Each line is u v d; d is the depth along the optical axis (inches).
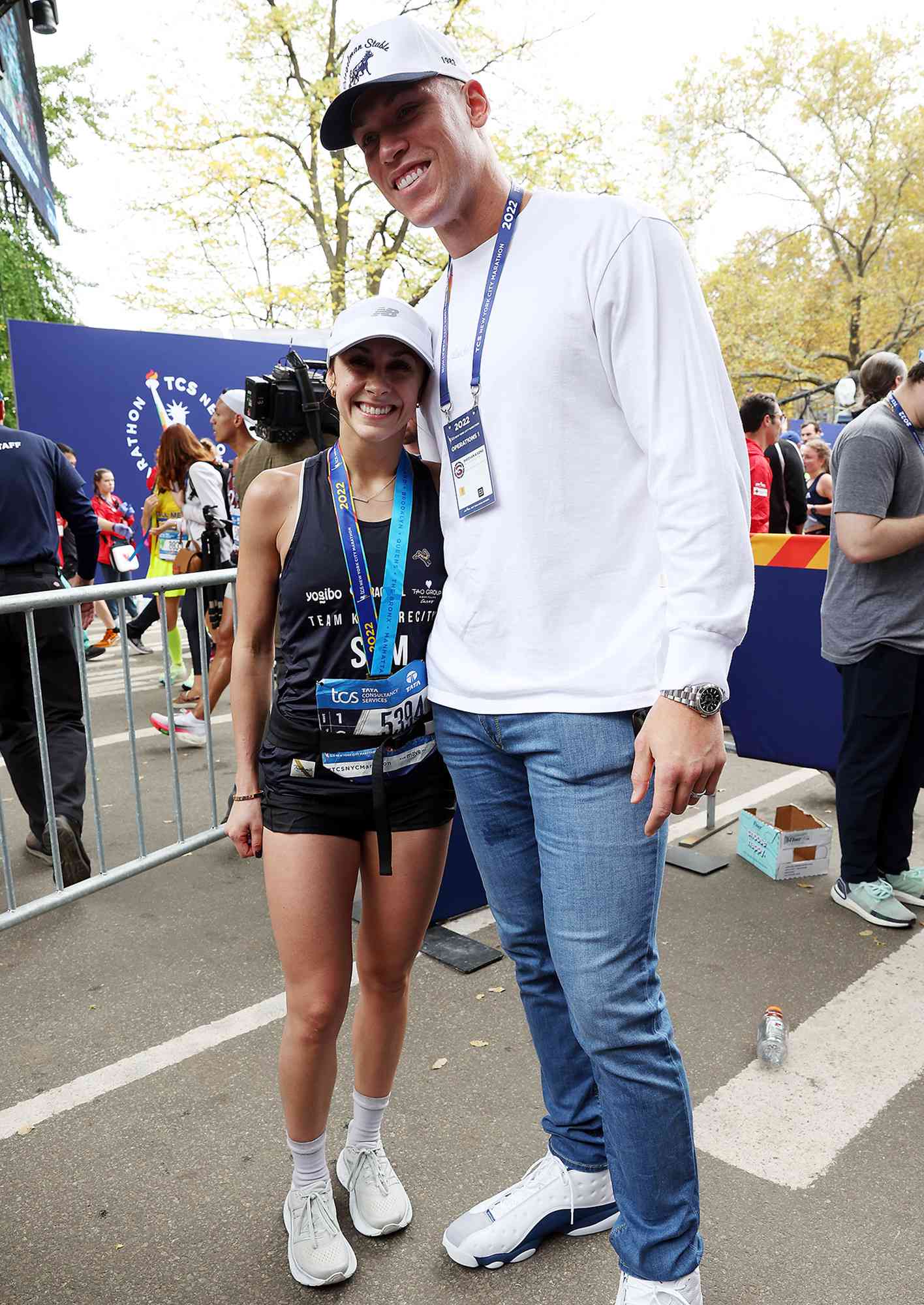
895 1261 72.1
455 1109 90.6
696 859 146.3
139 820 139.3
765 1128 87.6
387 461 65.4
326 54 584.1
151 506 281.0
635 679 56.2
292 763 65.1
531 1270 71.9
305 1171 71.9
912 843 144.8
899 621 118.0
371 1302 69.3
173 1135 87.7
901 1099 91.6
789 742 147.2
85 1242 75.3
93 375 358.9
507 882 66.7
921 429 114.8
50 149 816.9
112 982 115.4
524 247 57.9
